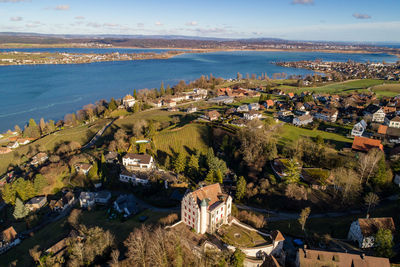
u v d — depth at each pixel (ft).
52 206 484.33
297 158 498.28
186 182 500.74
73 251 317.01
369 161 424.87
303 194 404.77
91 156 617.62
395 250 295.28
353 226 324.19
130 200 458.91
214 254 284.82
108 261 313.32
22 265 346.54
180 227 334.44
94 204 479.00
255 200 426.51
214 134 643.04
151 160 561.02
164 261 277.23
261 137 534.37
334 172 441.27
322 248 309.63
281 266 287.28
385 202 395.96
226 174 515.91
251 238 317.63
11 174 638.12
